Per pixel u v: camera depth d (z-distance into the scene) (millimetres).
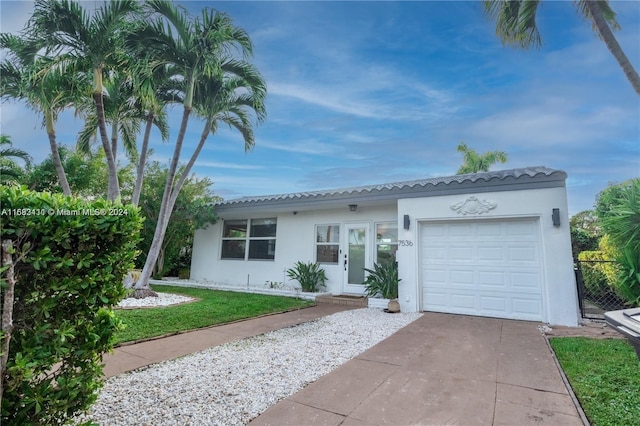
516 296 6914
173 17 7629
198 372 3773
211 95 8969
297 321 6684
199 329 5836
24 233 1689
